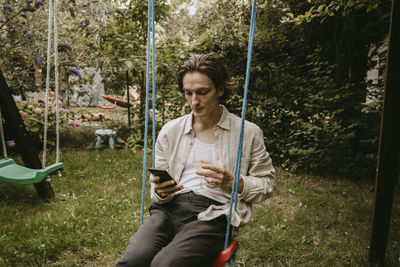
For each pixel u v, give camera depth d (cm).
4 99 323
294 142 495
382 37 459
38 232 281
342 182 456
